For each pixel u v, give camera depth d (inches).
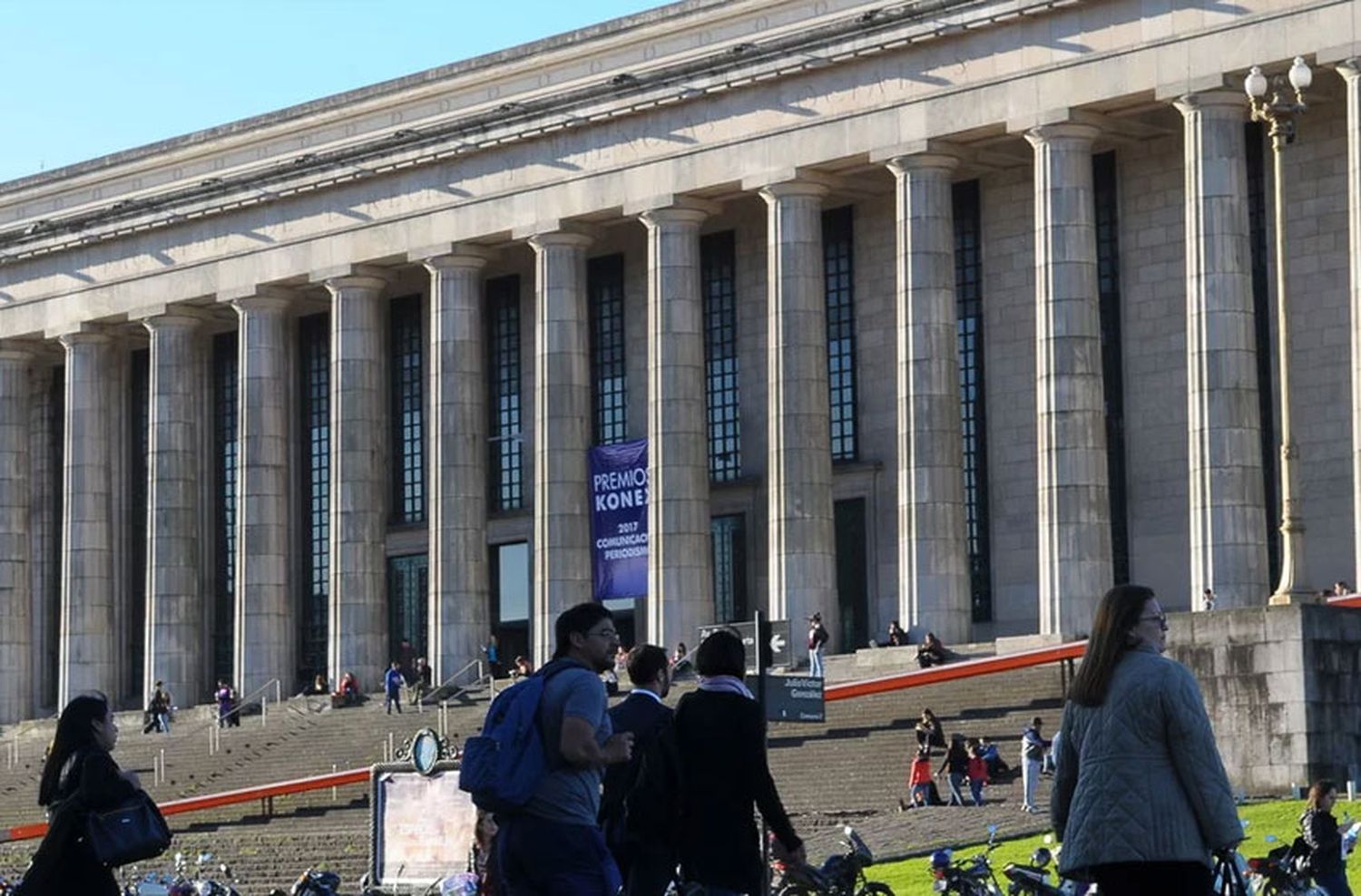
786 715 1589.6
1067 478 3179.1
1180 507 3346.5
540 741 864.3
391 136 3885.3
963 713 2928.2
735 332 3823.8
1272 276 3243.1
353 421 3954.2
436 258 3858.3
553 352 3718.0
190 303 4202.8
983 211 3575.3
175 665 4148.6
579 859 861.8
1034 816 2338.8
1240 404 3058.6
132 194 4311.0
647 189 3617.1
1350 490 3169.3
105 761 954.7
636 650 989.8
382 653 3939.5
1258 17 3031.5
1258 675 2046.0
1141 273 3398.1
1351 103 2970.0
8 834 3198.8
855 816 2578.7
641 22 3661.4
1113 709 753.6
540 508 3720.5
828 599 3442.4
